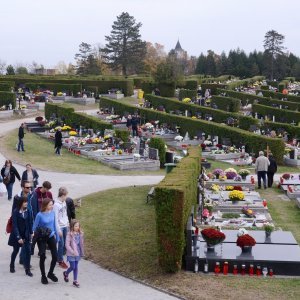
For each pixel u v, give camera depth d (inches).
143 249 858.8
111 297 678.5
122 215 1083.3
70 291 693.3
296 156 1807.3
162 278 743.1
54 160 1732.3
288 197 1306.6
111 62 6131.9
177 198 749.3
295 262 759.7
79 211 1115.9
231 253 792.9
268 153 1595.7
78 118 2292.1
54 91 3553.2
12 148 1910.7
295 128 2178.9
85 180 1453.0
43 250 709.9
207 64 7017.7
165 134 2268.7
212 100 3240.7
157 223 757.3
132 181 1462.8
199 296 677.9
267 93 3956.7
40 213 713.6
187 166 1009.5
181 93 3673.7
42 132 2341.3
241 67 6909.5
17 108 2906.0
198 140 2137.1
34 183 1041.5
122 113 2751.0
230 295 680.4
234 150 1911.9
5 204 1139.3
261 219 1063.6
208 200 1154.0
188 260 770.8
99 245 890.1
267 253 796.6
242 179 1428.4
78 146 1923.0
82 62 6510.8
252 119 2313.0
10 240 737.6
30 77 3983.8
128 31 6003.9
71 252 702.5
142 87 3853.3
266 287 709.3
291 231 1004.6
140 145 1803.6
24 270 762.2
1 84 3093.0
